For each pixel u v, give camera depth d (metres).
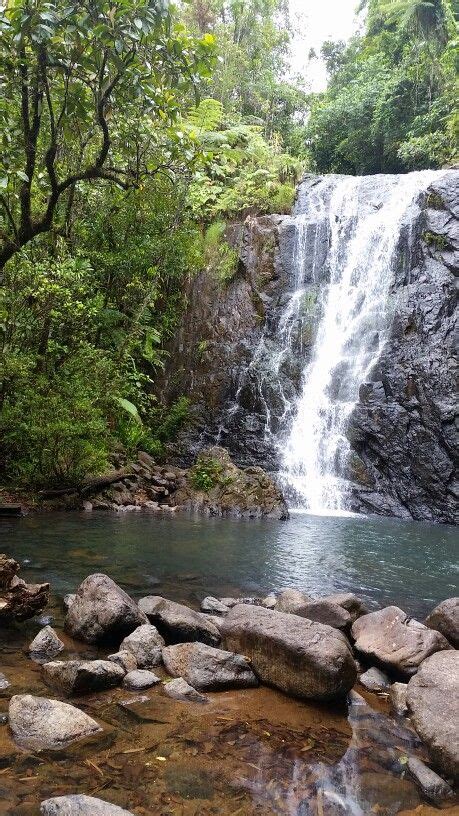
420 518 10.88
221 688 3.13
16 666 3.18
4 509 8.08
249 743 2.59
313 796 2.23
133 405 12.20
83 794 2.05
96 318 12.41
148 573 5.36
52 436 8.64
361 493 11.42
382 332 12.65
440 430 11.13
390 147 22.09
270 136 23.97
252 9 23.77
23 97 5.16
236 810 2.10
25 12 4.18
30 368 9.29
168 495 10.50
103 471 10.10
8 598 3.80
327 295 14.25
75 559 5.69
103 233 13.12
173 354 14.90
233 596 4.83
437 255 12.66
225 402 13.92
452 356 11.54
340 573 5.86
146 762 2.36
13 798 2.05
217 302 14.86
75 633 3.66
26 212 5.61
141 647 3.39
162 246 13.50
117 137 6.10
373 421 11.82
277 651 3.20
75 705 2.80
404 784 2.37
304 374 13.45
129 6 4.16
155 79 4.97
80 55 4.74
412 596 5.14
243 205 16.11
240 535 7.63
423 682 2.81
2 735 2.45
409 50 22.19
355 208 15.02
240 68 23.39
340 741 2.68
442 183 13.12
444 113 19.70
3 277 9.02
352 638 3.80
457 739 2.46
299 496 11.48
